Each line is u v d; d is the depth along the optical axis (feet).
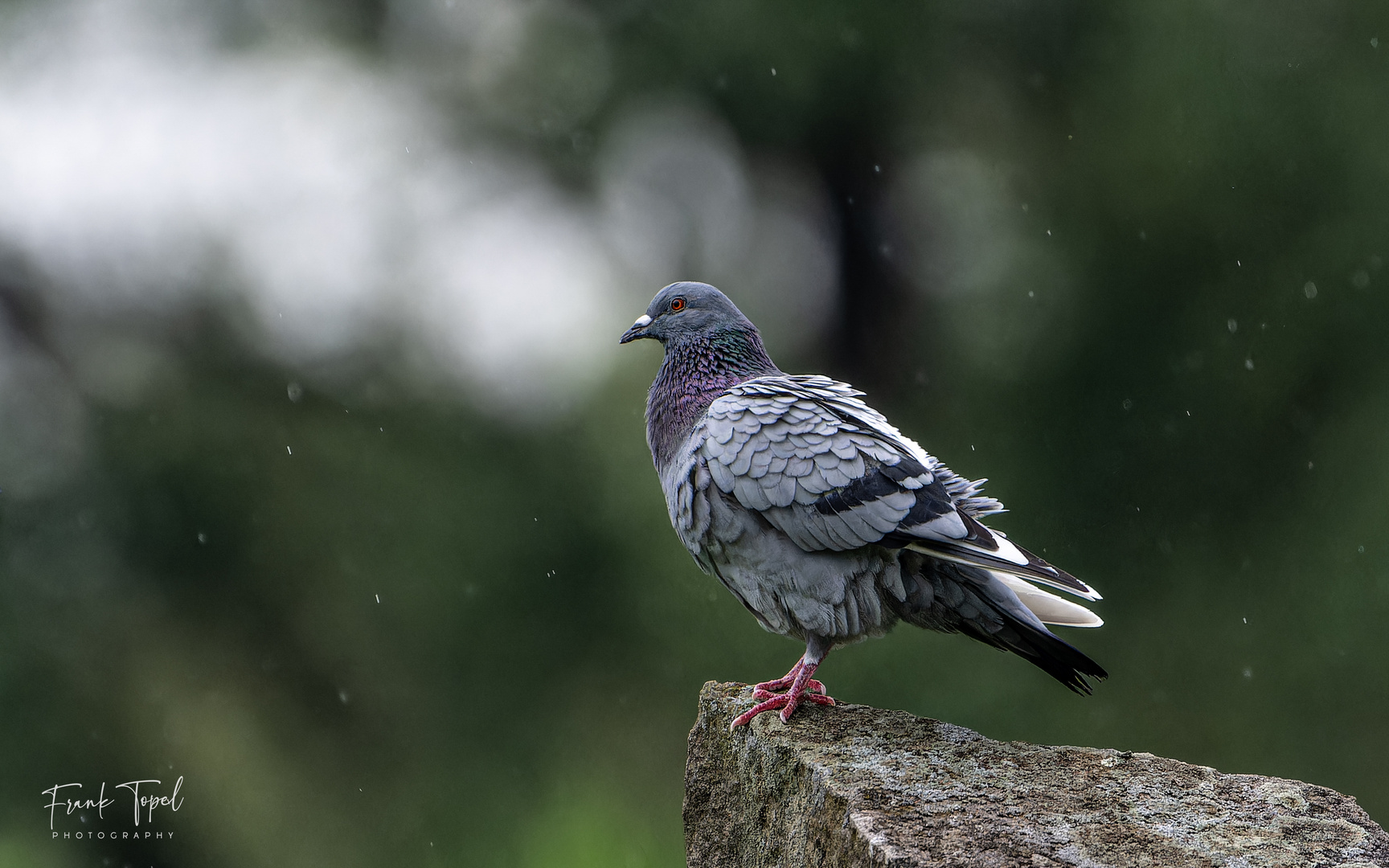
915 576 20.92
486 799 49.34
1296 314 45.68
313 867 49.16
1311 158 45.50
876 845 16.14
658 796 48.21
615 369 48.57
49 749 49.24
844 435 21.15
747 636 47.67
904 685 45.47
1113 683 46.75
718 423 21.77
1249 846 16.44
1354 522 45.21
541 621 49.16
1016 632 20.77
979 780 18.25
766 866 19.58
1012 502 46.19
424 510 48.98
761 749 20.18
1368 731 45.50
